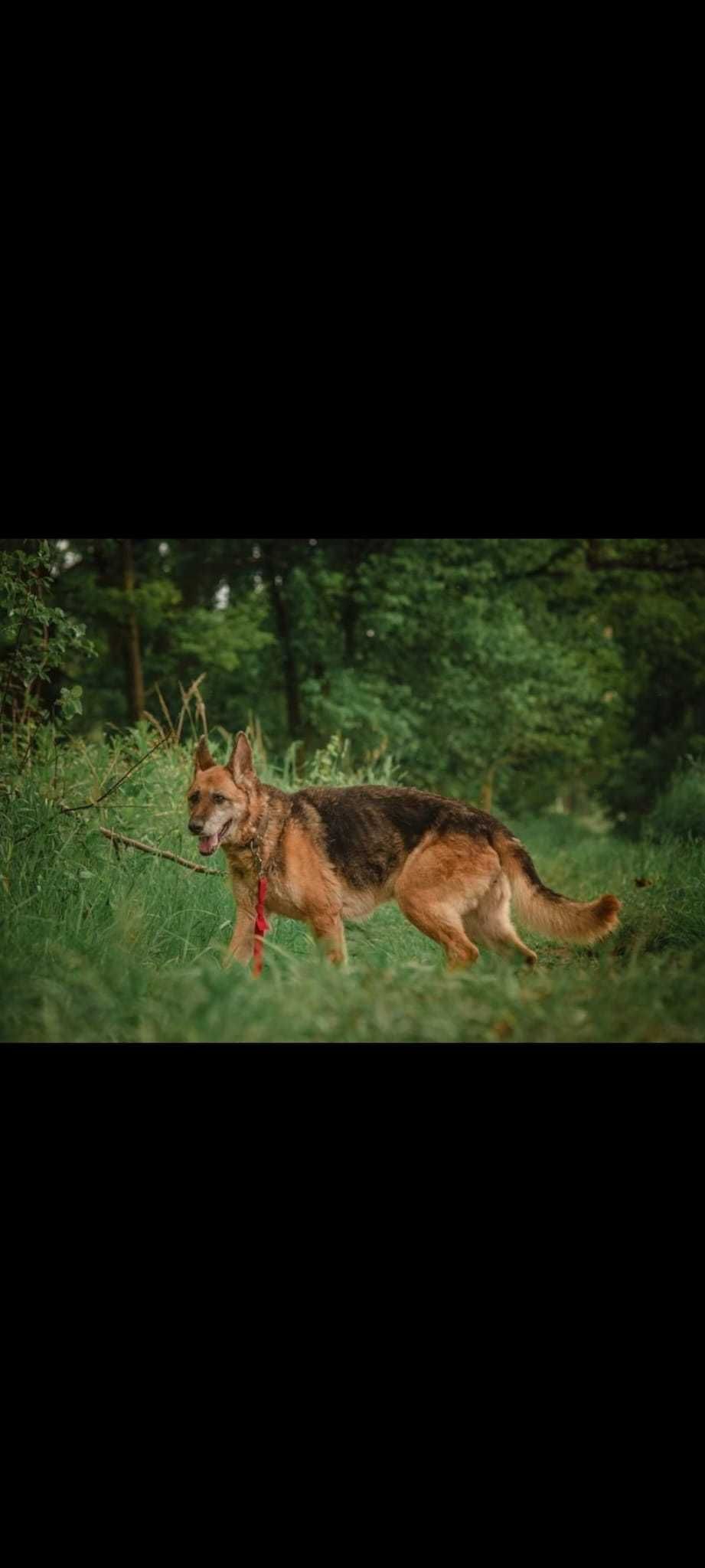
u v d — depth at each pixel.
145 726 8.79
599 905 6.38
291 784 9.86
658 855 10.88
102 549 15.48
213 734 15.90
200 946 6.61
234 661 15.59
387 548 17.42
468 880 6.82
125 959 5.12
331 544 17.56
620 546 20.94
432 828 6.88
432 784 17.59
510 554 18.64
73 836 6.70
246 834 6.39
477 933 7.14
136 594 14.84
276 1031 3.98
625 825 22.77
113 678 17.03
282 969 6.10
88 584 14.91
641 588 21.81
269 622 17.88
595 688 20.03
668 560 21.39
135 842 7.02
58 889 6.24
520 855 6.75
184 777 8.42
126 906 6.12
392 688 16.95
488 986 4.63
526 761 21.19
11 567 7.11
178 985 4.58
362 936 7.67
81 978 4.47
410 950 7.38
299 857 6.57
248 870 6.51
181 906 6.97
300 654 17.28
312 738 16.92
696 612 22.39
